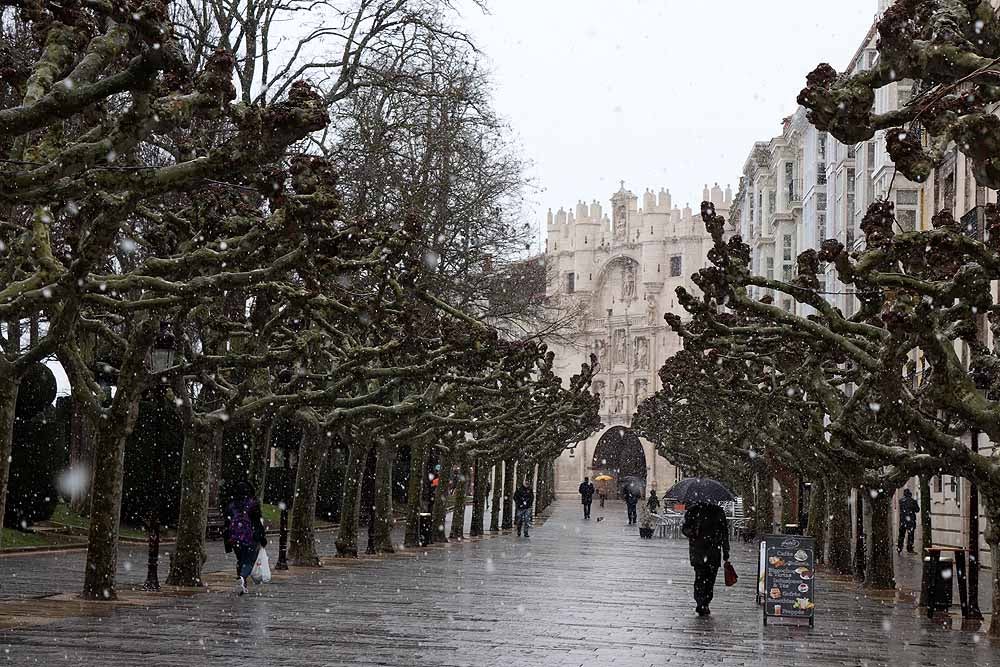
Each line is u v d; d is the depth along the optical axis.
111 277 18.73
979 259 15.46
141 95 12.70
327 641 15.98
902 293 16.16
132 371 20.52
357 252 23.14
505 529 67.94
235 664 13.55
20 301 16.30
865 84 14.12
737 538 63.03
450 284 40.88
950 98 13.92
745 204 105.88
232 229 21.83
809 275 20.34
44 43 14.23
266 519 52.84
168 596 22.12
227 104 13.25
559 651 15.80
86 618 18.12
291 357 22.05
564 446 86.50
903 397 16.92
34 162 16.33
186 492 24.23
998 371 20.45
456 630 17.83
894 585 29.33
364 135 36.62
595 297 150.12
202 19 33.25
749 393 34.62
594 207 150.88
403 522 70.06
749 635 18.77
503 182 45.38
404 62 36.38
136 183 13.38
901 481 26.88
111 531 20.95
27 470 35.28
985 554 38.62
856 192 58.09
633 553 44.50
